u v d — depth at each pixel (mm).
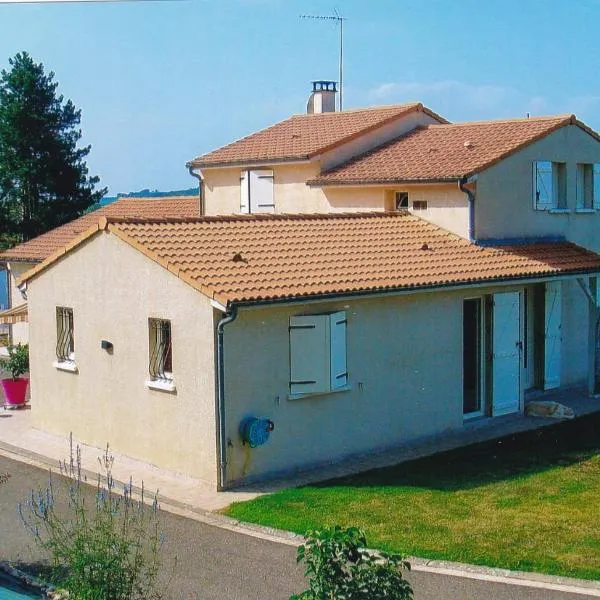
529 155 21281
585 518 13117
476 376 19375
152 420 16078
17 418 20531
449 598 10391
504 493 14336
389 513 13344
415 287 16828
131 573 9445
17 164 43719
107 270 16844
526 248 20719
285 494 14359
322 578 7793
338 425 16312
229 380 14781
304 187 23578
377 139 24453
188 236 16859
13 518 13500
